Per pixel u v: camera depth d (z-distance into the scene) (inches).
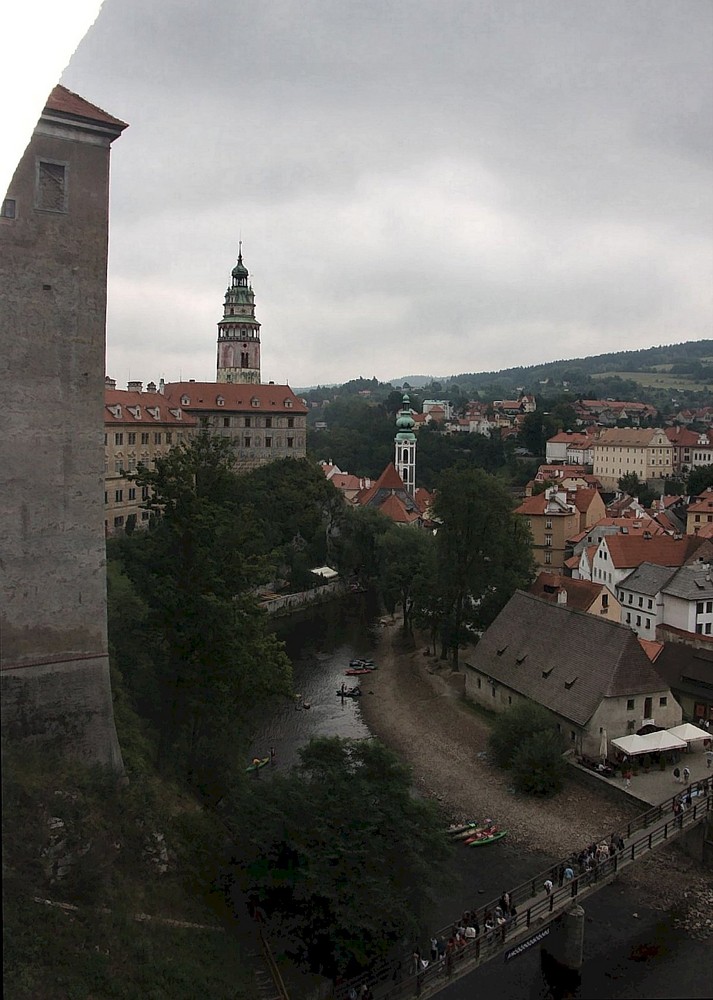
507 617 2805.1
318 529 4874.5
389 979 1304.1
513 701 2541.8
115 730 1498.5
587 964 1492.4
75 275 1373.0
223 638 1721.2
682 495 7190.0
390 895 1310.3
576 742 2213.3
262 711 2687.0
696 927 1593.3
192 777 1691.7
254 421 5570.9
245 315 7377.0
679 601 3176.7
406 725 2625.5
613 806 2014.0
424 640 3629.4
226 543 1814.7
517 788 2155.5
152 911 1253.1
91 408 1392.7
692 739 2134.6
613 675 2208.4
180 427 4854.8
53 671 1357.0
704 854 1772.9
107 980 1062.4
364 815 1390.3
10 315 1312.7
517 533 3417.8
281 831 1385.3
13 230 1311.5
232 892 1384.1
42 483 1346.0
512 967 1494.8
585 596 3201.3
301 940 1325.0
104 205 1403.8
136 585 1814.7
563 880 1573.6
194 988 1129.4
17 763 1275.8
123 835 1326.3
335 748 1561.3
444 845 1414.9
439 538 3206.2
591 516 5319.9
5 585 1311.5
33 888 1145.4
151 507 1792.6
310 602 4377.5
